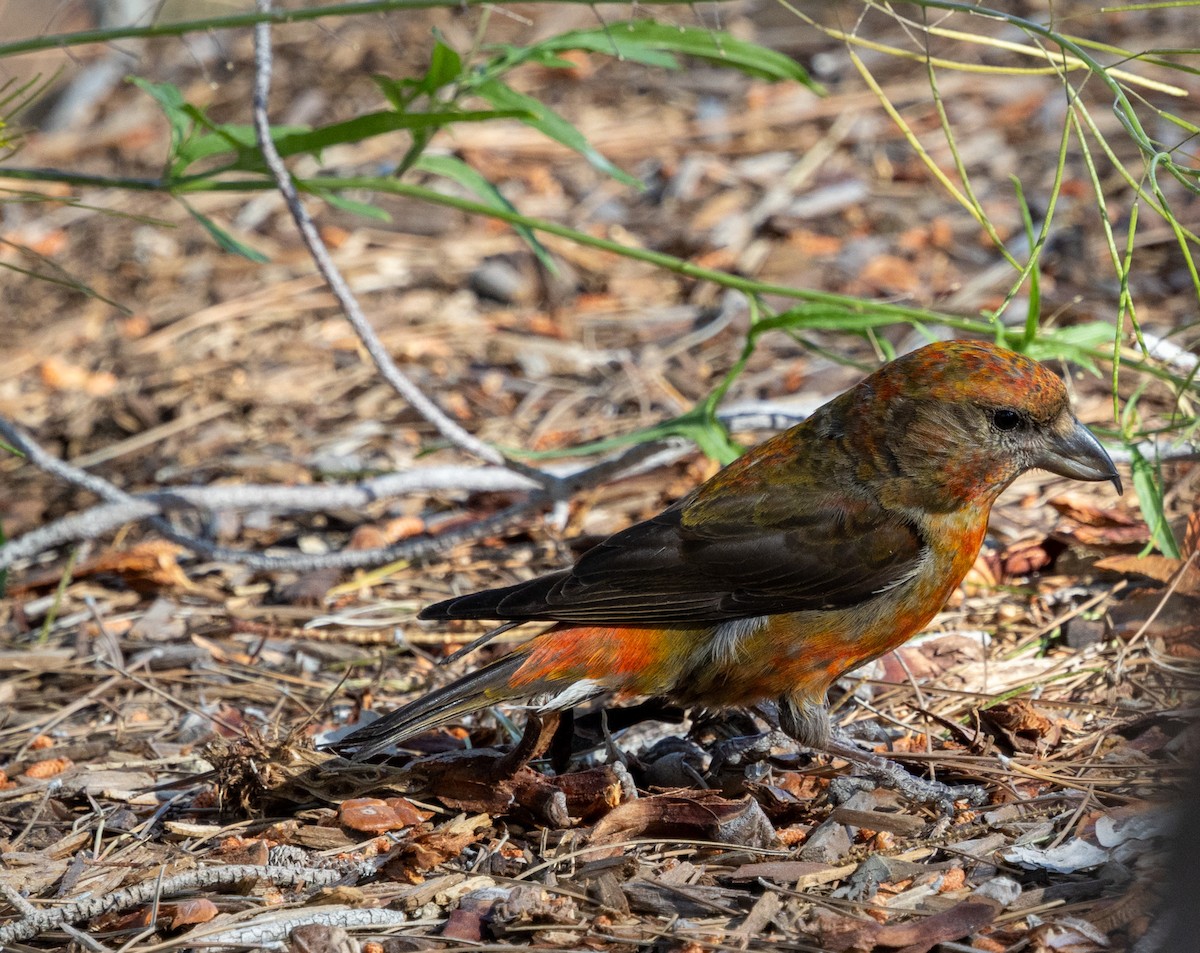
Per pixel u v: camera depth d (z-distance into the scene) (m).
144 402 13.73
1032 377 7.83
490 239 16.03
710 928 6.32
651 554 7.86
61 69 9.12
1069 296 13.70
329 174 16.98
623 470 10.96
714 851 7.03
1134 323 7.90
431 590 10.87
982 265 14.56
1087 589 9.71
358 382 13.93
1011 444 7.86
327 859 7.15
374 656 9.91
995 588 9.93
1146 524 9.96
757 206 15.94
